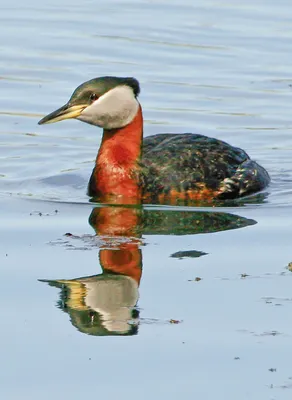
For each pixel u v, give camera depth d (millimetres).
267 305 11680
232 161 16594
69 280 12398
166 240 13828
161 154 16297
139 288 12195
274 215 15125
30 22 26953
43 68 23266
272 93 21891
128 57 24172
